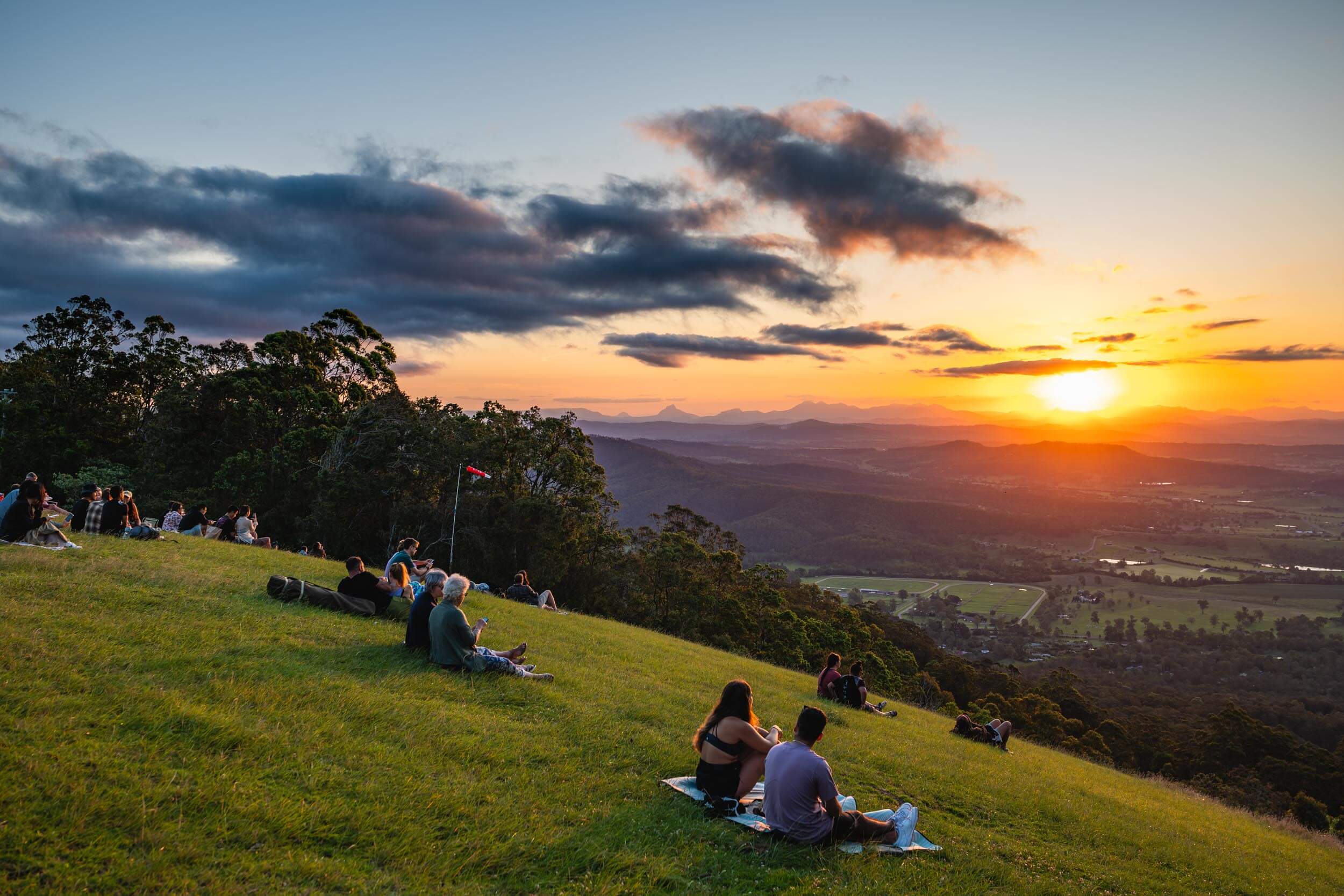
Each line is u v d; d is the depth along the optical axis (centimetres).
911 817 764
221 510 4766
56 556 1246
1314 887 1079
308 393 5562
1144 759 7100
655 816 676
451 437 5519
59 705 636
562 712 952
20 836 451
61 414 5666
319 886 477
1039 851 859
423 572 1769
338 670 918
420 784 643
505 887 526
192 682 768
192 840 490
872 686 4691
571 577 5847
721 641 5012
